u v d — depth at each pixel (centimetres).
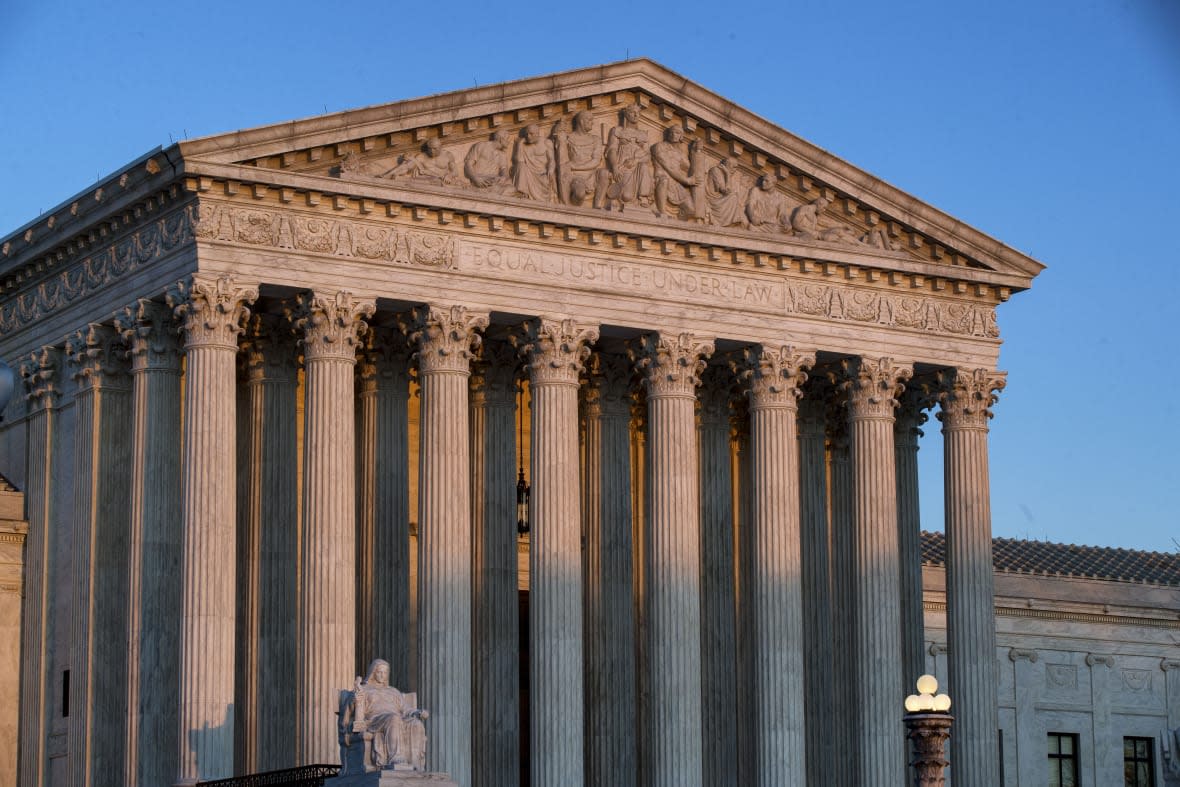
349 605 7562
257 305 7931
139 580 7644
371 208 7781
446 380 7881
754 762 8656
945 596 10012
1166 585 11288
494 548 8525
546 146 8212
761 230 8588
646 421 9019
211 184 7500
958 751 8794
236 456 8056
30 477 8538
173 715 7606
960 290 9038
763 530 8512
